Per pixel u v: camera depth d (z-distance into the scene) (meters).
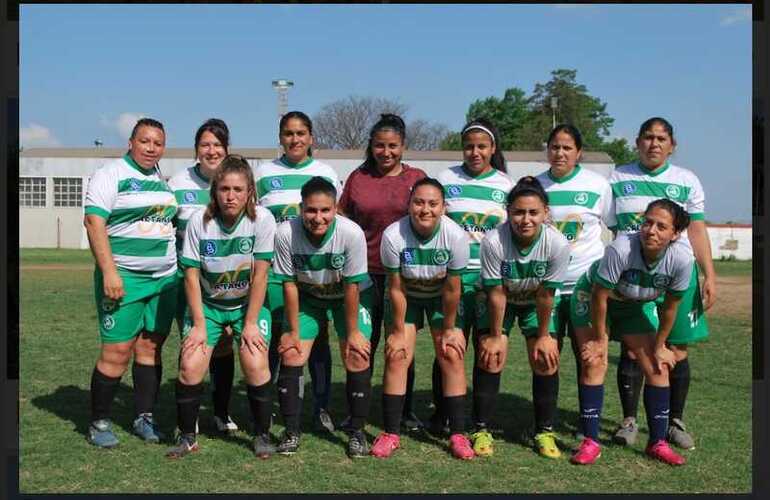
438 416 5.62
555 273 4.93
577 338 5.27
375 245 5.69
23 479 4.53
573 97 69.88
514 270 4.93
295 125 5.88
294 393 5.11
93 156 44.25
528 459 5.04
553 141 5.56
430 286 5.09
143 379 5.42
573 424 5.95
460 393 5.13
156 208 5.33
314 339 5.34
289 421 5.11
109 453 5.07
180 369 5.02
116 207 5.20
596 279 4.93
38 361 8.23
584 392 5.07
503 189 5.55
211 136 5.66
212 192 4.94
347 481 4.56
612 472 4.77
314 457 5.05
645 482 4.58
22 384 7.09
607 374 7.78
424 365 8.27
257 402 5.04
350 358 5.09
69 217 44.19
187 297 5.07
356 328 5.09
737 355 8.91
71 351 8.85
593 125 70.44
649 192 5.65
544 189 5.44
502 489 4.44
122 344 5.23
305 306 5.27
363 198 5.64
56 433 5.51
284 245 4.95
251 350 5.02
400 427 5.75
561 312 5.58
